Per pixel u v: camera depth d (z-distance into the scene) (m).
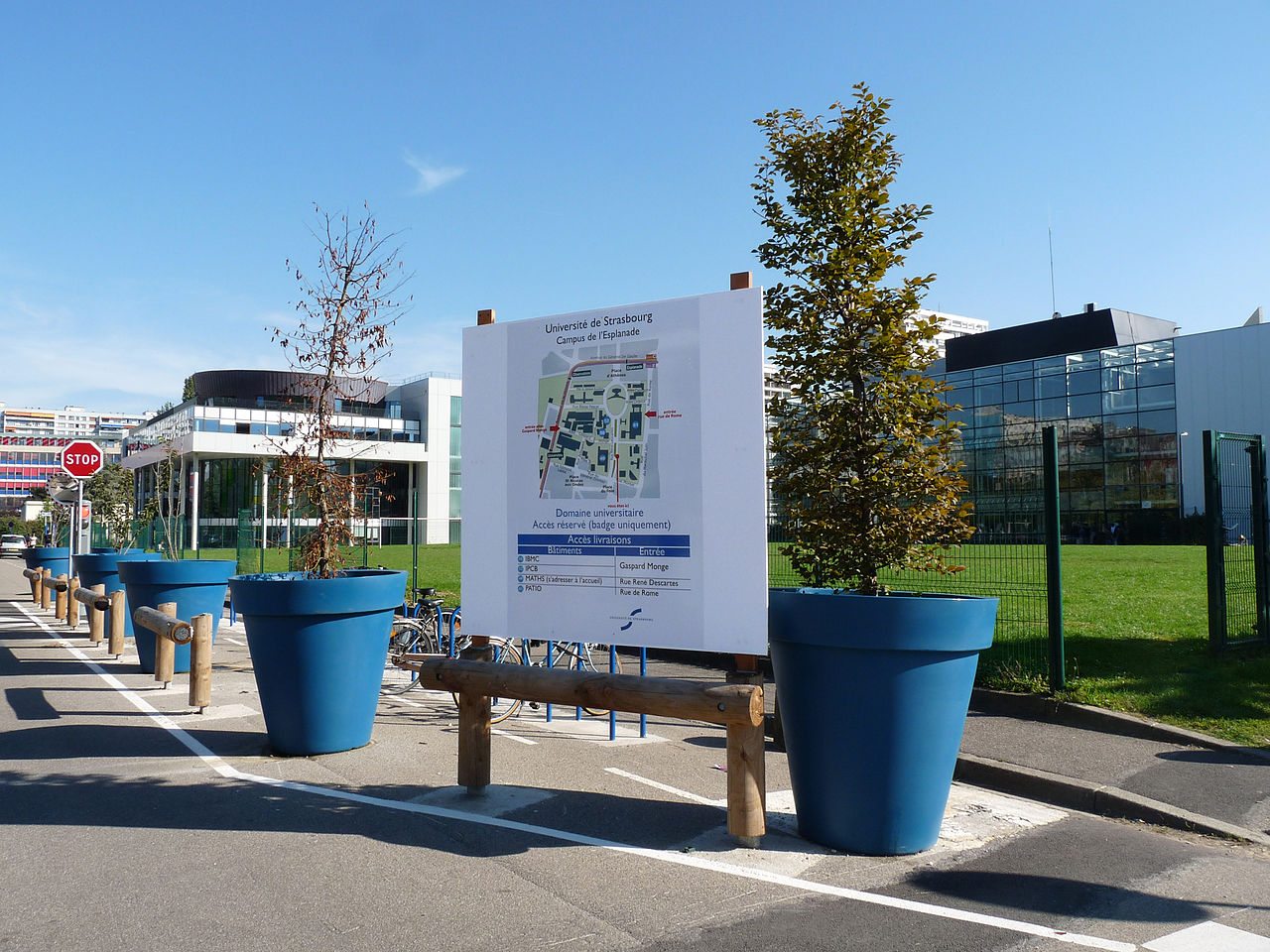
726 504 5.04
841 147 5.79
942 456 5.67
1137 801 5.61
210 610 11.16
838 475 5.70
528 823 5.14
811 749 4.80
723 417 5.08
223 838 4.85
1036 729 7.47
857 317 5.62
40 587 20.00
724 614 4.99
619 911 3.93
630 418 5.38
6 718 8.02
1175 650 9.31
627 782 6.08
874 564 5.62
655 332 5.34
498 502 5.81
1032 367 48.62
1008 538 9.53
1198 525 42.59
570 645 9.64
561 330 5.68
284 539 9.16
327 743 6.71
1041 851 4.84
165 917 3.82
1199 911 4.02
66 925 3.74
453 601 15.28
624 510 5.35
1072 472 47.09
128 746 6.96
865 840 4.68
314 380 8.20
